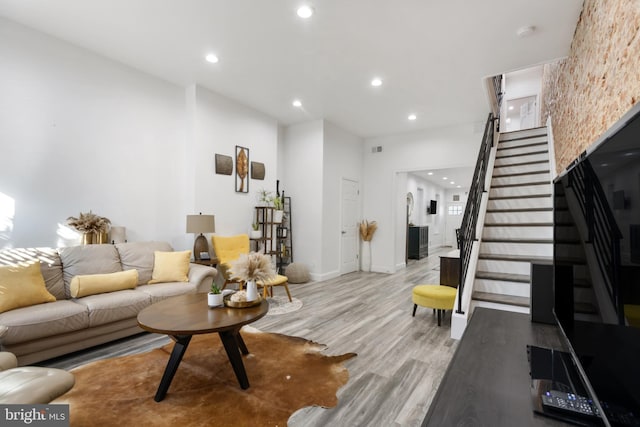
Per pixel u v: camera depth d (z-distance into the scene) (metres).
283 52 3.45
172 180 4.24
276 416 1.81
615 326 0.78
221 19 2.89
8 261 2.66
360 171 7.05
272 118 5.57
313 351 2.71
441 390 1.04
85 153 3.44
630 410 0.70
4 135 2.92
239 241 4.63
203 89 4.37
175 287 3.28
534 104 8.38
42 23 2.99
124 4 2.70
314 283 5.57
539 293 1.70
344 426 1.74
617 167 0.77
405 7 2.68
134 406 1.88
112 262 3.26
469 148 5.86
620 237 0.76
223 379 2.22
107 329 2.74
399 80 4.11
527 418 0.88
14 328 2.17
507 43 3.22
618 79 1.85
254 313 2.25
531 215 3.93
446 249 12.55
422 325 3.40
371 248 7.01
